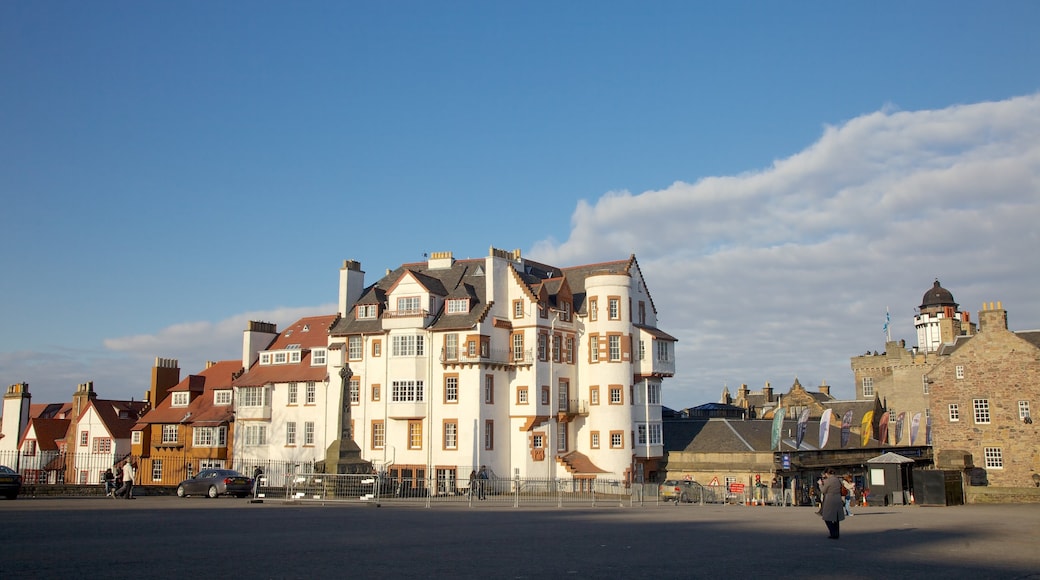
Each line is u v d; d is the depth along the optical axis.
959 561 20.61
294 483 51.34
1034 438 66.69
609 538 24.94
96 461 91.56
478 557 19.33
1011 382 68.31
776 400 127.75
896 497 58.25
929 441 94.25
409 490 56.94
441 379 70.62
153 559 17.69
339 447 54.28
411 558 18.88
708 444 77.44
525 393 71.75
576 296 80.50
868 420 84.75
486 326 70.38
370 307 75.06
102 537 22.17
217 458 81.88
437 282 75.31
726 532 28.17
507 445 71.81
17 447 100.19
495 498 59.31
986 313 70.12
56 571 15.68
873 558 20.83
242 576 15.52
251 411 80.62
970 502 62.28
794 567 18.75
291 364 81.81
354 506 41.88
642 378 77.25
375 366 73.12
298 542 21.78
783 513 42.09
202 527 25.95
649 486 63.44
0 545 19.88
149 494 52.56
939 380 71.56
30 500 42.19
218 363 91.56
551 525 29.94
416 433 70.88
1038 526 33.25
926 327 121.19
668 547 22.53
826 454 74.38
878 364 122.75
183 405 87.94
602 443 74.19
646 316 82.12
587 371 76.50
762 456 72.62
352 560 18.27
